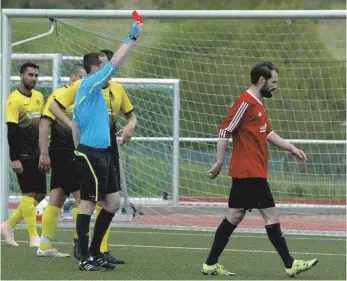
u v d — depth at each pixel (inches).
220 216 1811.0
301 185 1961.1
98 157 996.6
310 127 2091.5
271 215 987.3
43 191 1279.5
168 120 1887.3
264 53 2379.4
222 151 971.3
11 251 1214.9
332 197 1951.3
